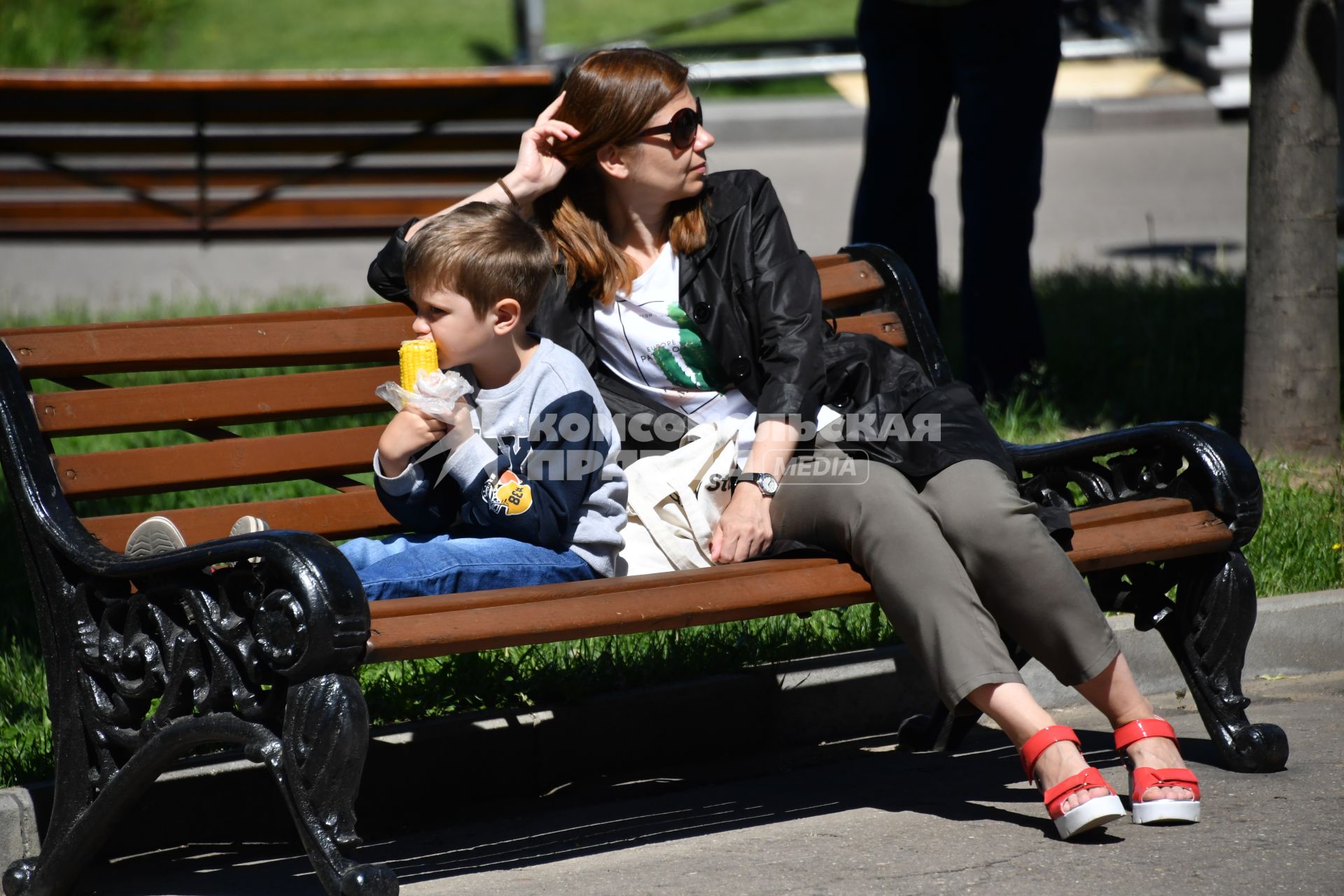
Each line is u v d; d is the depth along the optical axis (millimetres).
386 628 9719
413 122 32625
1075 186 50875
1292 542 17500
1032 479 13898
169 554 10211
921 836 11094
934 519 11461
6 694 14828
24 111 31953
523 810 13414
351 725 9430
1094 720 14984
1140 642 15625
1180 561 12656
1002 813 11703
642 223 12938
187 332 12633
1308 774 12172
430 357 11398
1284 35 20266
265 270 43781
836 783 13258
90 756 10977
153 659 10469
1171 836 10758
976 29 22281
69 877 10992
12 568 18516
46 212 33750
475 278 11344
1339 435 21203
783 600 11062
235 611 10078
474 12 76875
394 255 12555
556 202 12977
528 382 11773
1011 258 23547
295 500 12930
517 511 11180
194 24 74500
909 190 23688
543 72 31906
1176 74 62719
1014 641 13383
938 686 11016
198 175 33438
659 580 10930
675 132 12445
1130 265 35000
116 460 12133
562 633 10219
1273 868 10047
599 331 13023
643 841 11750
